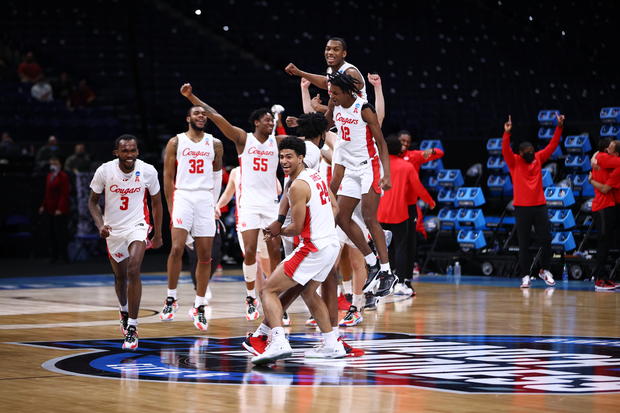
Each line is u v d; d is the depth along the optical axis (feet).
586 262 51.52
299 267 23.56
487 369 22.53
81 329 30.96
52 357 24.59
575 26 92.84
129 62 91.20
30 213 72.38
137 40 94.89
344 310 35.76
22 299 41.81
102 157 79.15
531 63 89.97
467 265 57.72
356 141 30.04
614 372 22.03
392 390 19.72
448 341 27.86
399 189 42.68
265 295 23.59
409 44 94.53
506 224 56.70
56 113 81.20
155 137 80.69
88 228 70.59
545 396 18.92
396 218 42.68
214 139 32.94
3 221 72.18
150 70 91.15
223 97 88.79
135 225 27.63
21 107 80.59
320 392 19.53
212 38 98.73
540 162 47.93
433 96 85.61
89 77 89.04
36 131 78.84
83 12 96.43
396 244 43.01
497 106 82.33
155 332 30.27
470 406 17.93
